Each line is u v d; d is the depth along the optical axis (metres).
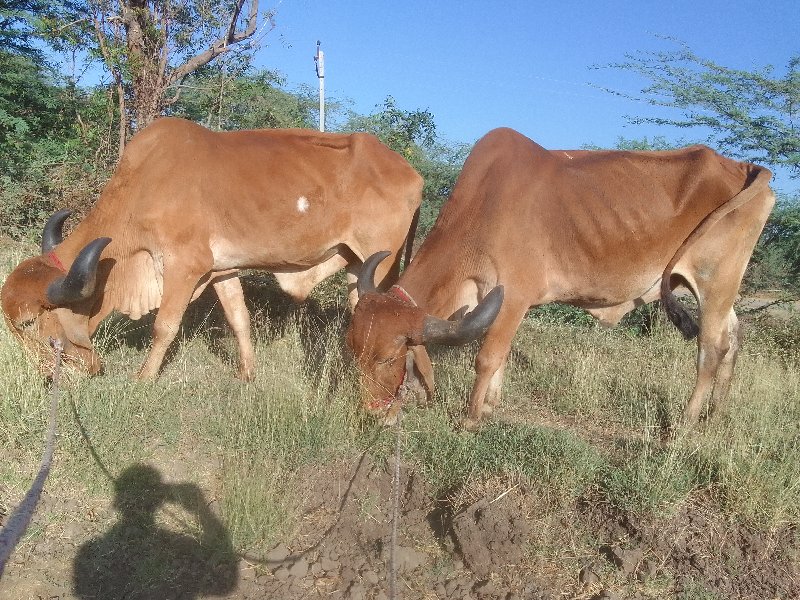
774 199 5.08
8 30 12.48
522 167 4.81
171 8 9.65
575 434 4.77
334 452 4.45
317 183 5.52
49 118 11.94
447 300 4.68
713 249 5.01
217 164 5.34
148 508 3.87
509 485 3.97
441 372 5.70
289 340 6.21
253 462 4.25
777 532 3.78
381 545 3.74
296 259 5.67
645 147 10.33
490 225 4.64
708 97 8.95
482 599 3.41
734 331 5.31
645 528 3.72
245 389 5.11
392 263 5.68
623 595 3.43
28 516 2.05
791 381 5.94
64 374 4.86
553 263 4.82
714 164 5.15
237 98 10.66
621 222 4.91
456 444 4.43
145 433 4.46
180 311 5.27
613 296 5.11
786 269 8.30
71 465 4.04
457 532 3.68
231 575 3.47
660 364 6.38
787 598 3.47
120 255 5.30
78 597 3.26
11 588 3.24
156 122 5.38
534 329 7.51
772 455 4.50
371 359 4.20
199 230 5.29
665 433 5.05
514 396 5.74
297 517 3.92
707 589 3.47
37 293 4.86
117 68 9.07
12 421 4.29
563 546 3.71
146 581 3.38
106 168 8.94
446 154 10.69
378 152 5.70
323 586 3.47
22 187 8.77
